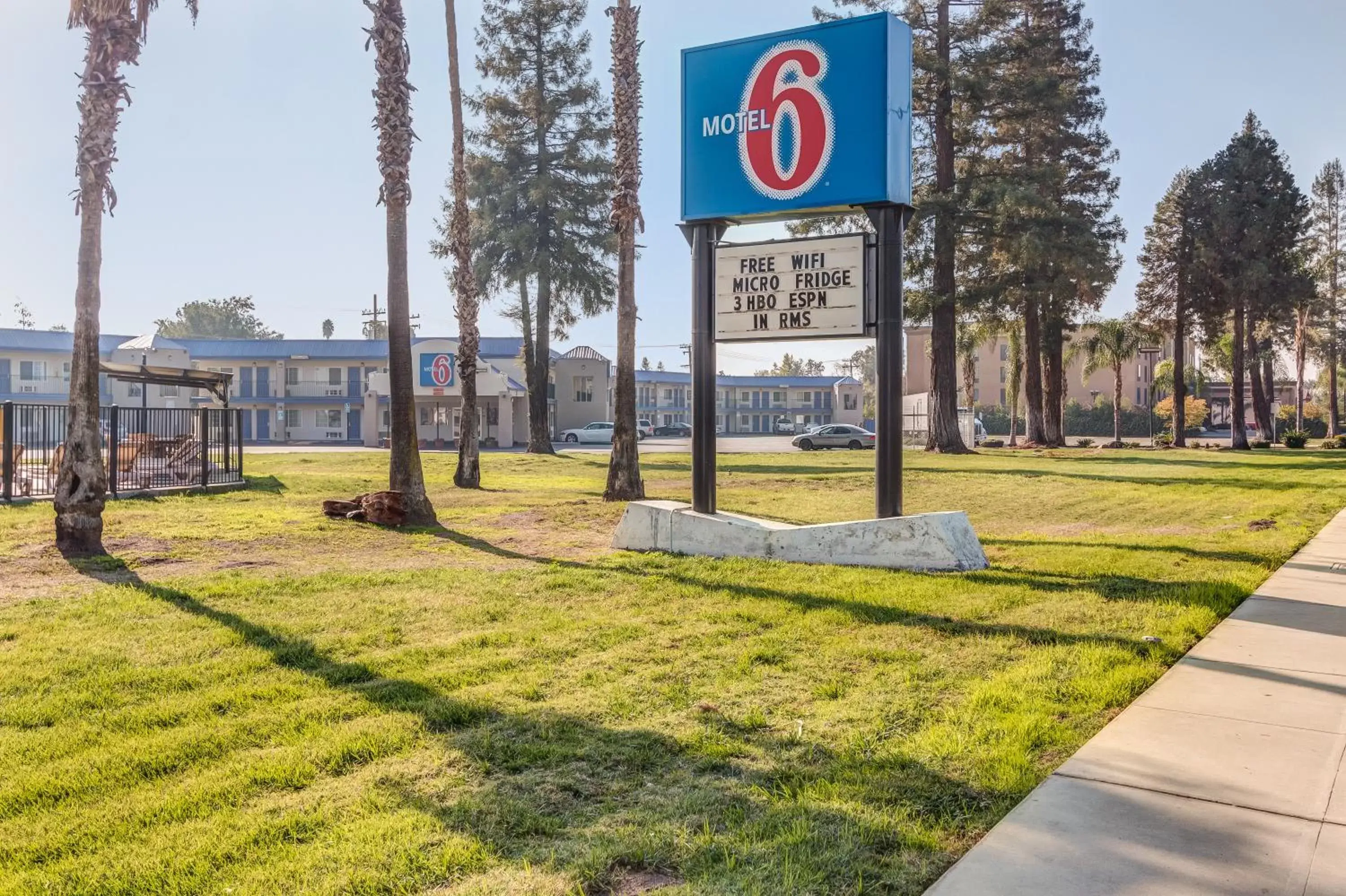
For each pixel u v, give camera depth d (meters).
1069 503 19.23
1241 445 51.25
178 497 19.53
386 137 14.62
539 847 3.59
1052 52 41.91
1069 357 58.41
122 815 3.87
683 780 4.26
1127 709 5.25
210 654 6.53
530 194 41.34
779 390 103.12
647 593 8.94
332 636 7.10
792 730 4.92
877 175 10.74
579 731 4.90
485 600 8.60
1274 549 11.79
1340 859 3.38
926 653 6.55
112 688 5.71
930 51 36.38
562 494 21.58
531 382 43.91
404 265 14.78
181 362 60.66
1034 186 35.81
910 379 70.81
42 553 11.33
